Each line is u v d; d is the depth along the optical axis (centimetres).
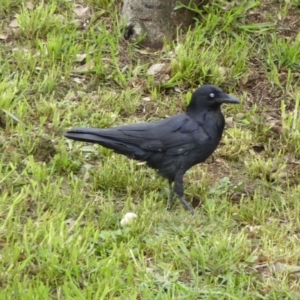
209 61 1277
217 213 977
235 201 1026
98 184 1027
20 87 1212
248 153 1134
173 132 987
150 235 916
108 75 1270
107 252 873
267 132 1170
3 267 834
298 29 1376
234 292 812
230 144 1139
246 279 835
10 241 884
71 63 1280
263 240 910
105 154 1098
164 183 1043
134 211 969
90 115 1182
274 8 1406
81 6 1396
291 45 1341
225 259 860
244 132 1156
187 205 988
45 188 982
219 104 999
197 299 803
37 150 1080
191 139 988
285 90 1266
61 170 1054
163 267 851
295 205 993
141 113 1207
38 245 869
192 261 862
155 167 1007
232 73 1279
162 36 1339
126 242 898
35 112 1171
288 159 1123
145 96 1243
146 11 1329
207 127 995
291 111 1230
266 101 1250
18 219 927
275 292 816
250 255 877
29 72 1239
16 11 1382
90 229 897
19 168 1047
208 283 834
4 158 1064
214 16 1346
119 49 1323
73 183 1011
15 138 1109
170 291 809
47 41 1309
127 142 980
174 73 1269
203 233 924
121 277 833
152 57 1321
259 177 1080
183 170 995
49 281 820
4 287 805
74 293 799
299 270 857
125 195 1018
